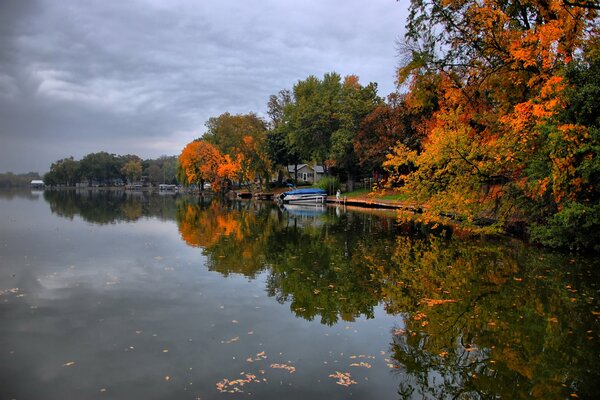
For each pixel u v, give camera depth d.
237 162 81.25
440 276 14.03
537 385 6.85
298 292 12.34
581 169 14.79
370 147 49.97
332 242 22.00
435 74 22.50
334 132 61.19
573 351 8.08
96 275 14.39
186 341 8.62
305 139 64.44
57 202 61.97
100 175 173.50
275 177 97.25
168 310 10.66
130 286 12.97
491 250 18.58
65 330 9.24
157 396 6.45
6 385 6.84
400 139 47.44
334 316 10.23
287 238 23.64
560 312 10.24
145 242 21.95
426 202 18.38
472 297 11.59
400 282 13.38
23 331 9.19
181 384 6.80
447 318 9.98
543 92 15.21
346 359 7.78
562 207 16.16
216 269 15.45
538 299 11.29
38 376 7.14
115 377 7.08
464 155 17.08
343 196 61.38
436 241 21.89
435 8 20.12
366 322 9.80
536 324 9.48
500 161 16.80
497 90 20.72
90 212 42.47
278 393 6.51
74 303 11.21
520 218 21.81
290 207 52.06
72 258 17.34
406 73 22.66
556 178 14.91
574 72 15.74
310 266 15.95
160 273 14.77
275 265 16.17
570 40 16.12
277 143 73.19
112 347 8.34
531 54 16.72
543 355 7.91
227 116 79.25
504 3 18.70
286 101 83.06
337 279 13.90
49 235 24.44
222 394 6.48
